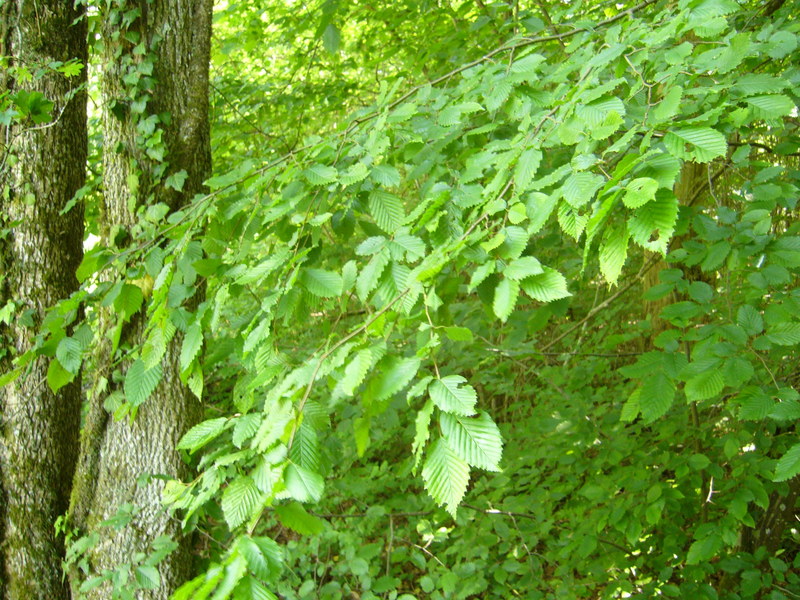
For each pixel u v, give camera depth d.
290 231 2.03
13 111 2.72
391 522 4.00
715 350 1.81
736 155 2.11
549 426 3.53
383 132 1.91
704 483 3.27
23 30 3.24
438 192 1.62
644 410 1.88
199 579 1.04
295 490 1.16
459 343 3.19
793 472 1.51
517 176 1.41
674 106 1.29
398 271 1.50
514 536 3.88
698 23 1.52
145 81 2.87
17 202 3.27
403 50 4.49
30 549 3.31
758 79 1.48
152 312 2.10
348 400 3.42
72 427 3.49
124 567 2.85
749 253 1.94
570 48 2.08
